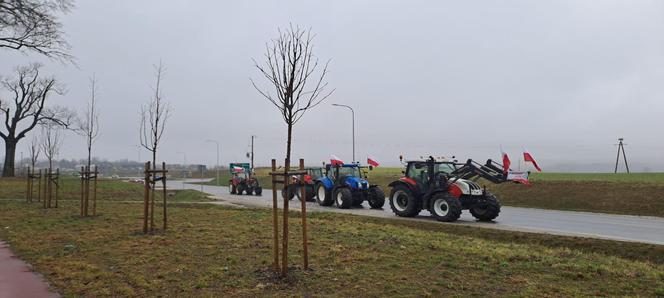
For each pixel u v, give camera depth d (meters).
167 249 8.26
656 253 9.49
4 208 16.14
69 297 5.59
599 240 10.69
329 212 17.27
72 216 13.67
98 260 7.46
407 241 9.42
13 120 42.47
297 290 5.64
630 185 23.45
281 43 10.58
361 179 20.84
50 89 46.09
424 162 16.31
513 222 15.27
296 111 7.44
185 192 32.25
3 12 20.47
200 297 5.42
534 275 6.60
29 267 7.15
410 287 5.81
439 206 15.16
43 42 22.72
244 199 27.44
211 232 10.36
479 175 15.37
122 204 19.44
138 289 5.80
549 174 37.97
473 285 5.96
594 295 5.66
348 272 6.50
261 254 7.80
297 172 6.53
